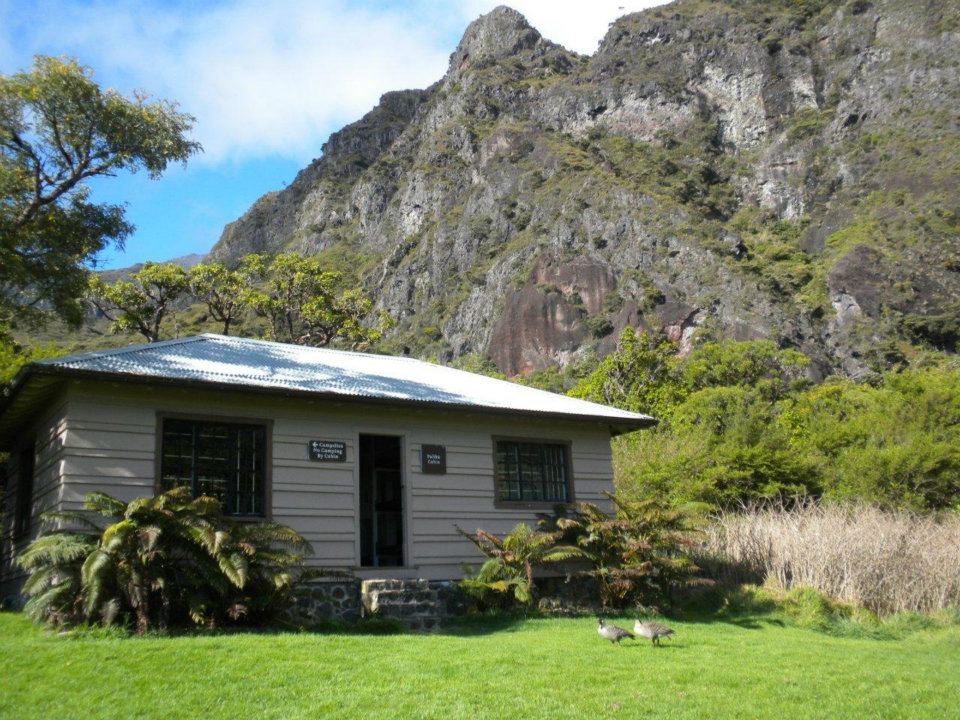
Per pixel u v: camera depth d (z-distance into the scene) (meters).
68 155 20.17
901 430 27.06
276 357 15.47
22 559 9.54
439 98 188.38
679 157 136.50
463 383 17.14
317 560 12.63
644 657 9.34
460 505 14.41
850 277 97.19
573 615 13.67
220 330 63.28
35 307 20.83
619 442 23.97
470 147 159.00
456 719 6.64
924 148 116.38
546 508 15.41
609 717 6.79
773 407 34.44
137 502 9.71
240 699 7.02
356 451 13.52
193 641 8.82
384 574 13.22
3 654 8.16
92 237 21.56
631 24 161.12
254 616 10.60
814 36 142.62
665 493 21.09
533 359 106.38
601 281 108.50
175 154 20.70
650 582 14.49
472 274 129.75
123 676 7.52
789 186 126.19
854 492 22.94
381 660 8.45
